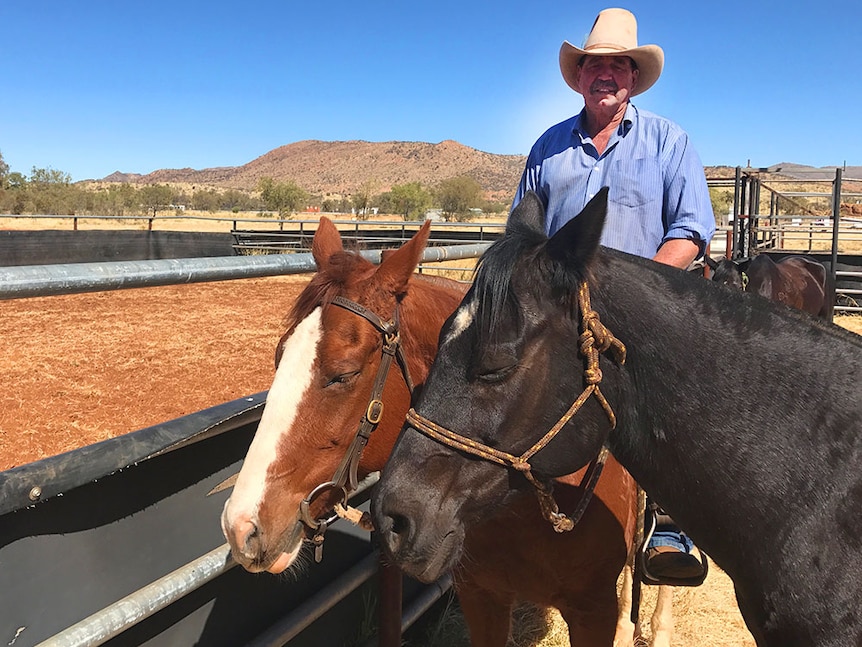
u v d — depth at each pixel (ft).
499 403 5.56
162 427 6.55
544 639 12.25
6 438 18.79
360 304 6.73
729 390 5.86
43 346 30.60
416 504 5.58
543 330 5.59
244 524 6.25
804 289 32.09
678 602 13.43
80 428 19.70
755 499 5.78
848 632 5.44
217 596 7.89
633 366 6.00
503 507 6.14
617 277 6.06
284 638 8.58
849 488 5.58
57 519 5.86
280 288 52.54
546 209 9.95
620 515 8.14
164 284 6.53
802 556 5.62
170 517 7.00
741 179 47.06
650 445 6.13
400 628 10.13
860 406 5.74
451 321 5.74
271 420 6.48
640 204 9.17
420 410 5.75
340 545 10.16
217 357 28.84
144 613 6.38
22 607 5.63
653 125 9.25
